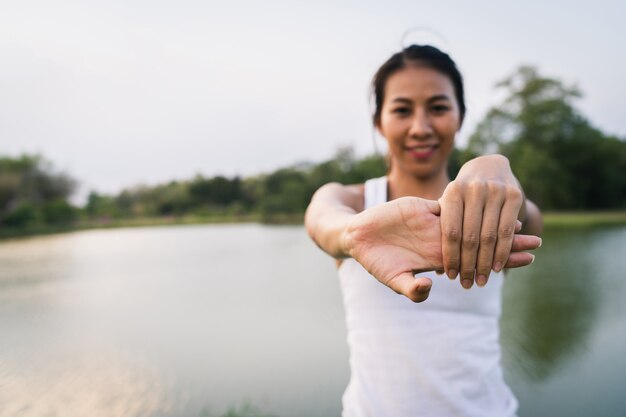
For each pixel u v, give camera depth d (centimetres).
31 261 1620
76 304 948
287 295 972
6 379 542
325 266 1338
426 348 108
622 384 477
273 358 589
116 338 701
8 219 3212
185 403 465
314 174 3825
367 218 67
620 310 748
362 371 114
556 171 3216
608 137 3591
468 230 63
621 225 2092
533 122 3391
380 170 3209
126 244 2233
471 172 67
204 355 608
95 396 486
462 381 108
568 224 2214
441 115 121
